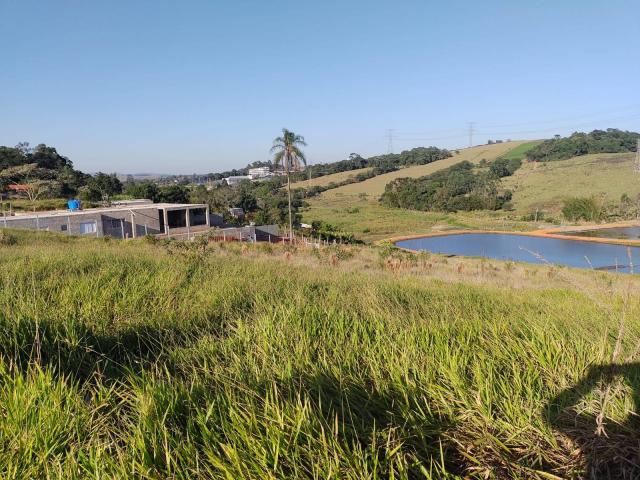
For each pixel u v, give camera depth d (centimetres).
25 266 599
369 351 267
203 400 205
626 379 210
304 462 159
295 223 5472
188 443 166
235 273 662
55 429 177
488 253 4247
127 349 310
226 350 285
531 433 177
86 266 645
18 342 276
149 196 5825
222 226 4550
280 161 3662
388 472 154
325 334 309
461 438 177
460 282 1005
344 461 155
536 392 209
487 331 326
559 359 252
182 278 550
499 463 163
